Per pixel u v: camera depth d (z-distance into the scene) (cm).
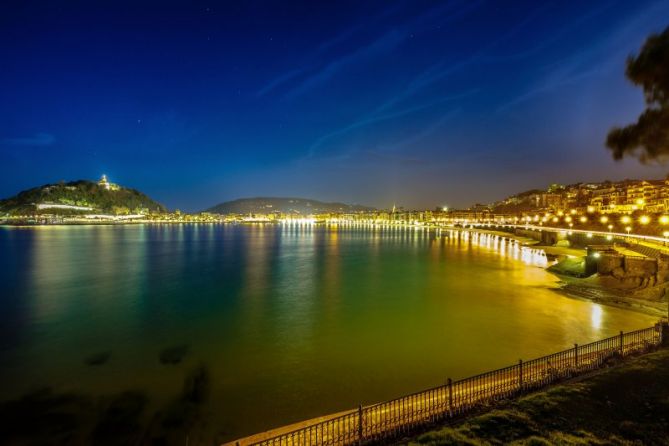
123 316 3584
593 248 5475
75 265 7519
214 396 1933
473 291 4569
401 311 3628
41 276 6128
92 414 1770
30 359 2484
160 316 3572
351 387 2003
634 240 7169
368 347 2617
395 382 2053
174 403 1870
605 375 1445
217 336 2941
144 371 2270
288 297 4394
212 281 5600
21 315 3650
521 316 3300
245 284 5331
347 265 7500
